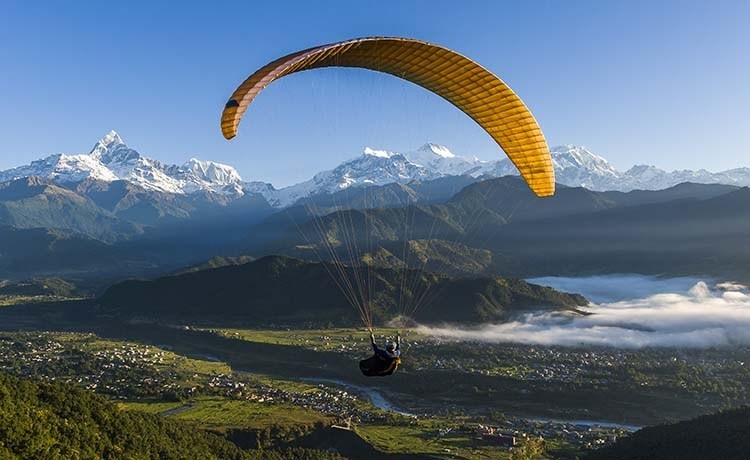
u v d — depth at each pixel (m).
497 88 24.42
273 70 20.16
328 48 20.88
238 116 19.77
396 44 22.88
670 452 71.88
